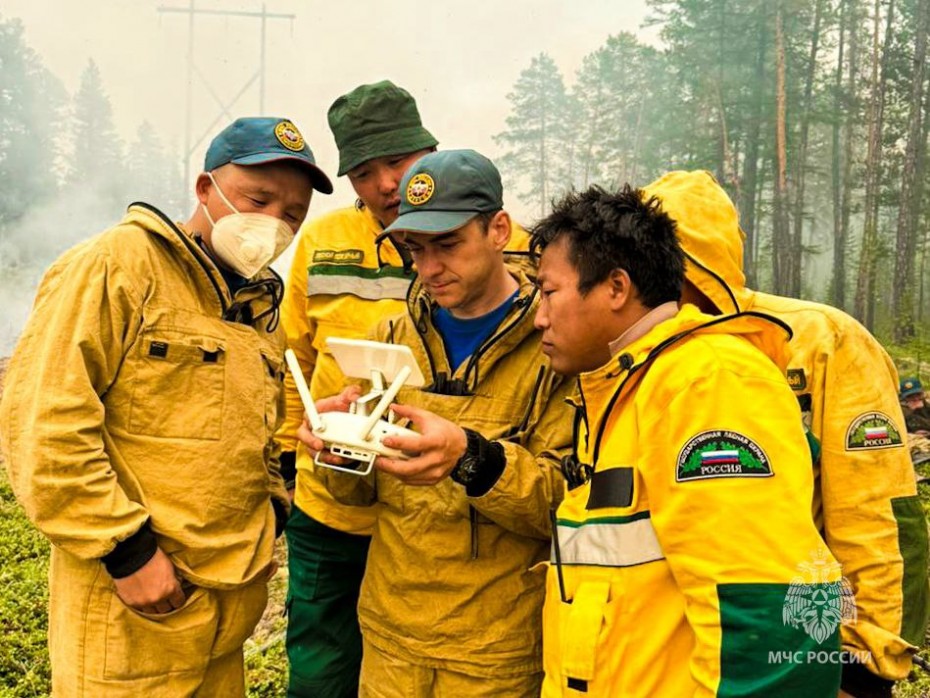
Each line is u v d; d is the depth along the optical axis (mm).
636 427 1559
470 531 2051
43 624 4480
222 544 2084
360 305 2947
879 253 23188
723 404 1412
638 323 1628
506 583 2074
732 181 25891
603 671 1517
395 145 2697
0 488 7305
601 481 1588
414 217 1942
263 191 2119
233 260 2119
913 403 9477
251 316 2252
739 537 1342
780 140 23859
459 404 2107
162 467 1993
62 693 2012
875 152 25625
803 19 26797
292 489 3303
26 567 5422
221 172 2137
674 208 1884
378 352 1792
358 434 1715
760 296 2352
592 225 1605
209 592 2088
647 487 1487
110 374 1954
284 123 2170
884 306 28672
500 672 2062
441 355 2186
